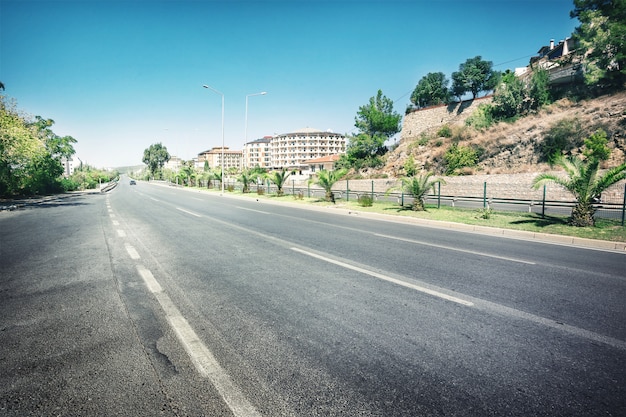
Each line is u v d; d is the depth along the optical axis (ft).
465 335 10.90
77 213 51.67
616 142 72.28
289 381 8.27
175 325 11.40
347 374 8.60
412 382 8.29
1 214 51.49
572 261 21.81
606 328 11.55
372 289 15.53
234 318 12.07
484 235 32.89
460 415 7.11
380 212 50.80
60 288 15.25
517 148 92.68
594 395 7.82
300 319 12.03
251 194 103.96
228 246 25.61
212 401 7.50
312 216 48.83
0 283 15.97
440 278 17.42
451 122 149.48
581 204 35.70
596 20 89.81
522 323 11.89
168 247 25.05
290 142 407.23
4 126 72.69
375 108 173.78
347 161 167.53
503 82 124.67
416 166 117.19
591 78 91.81
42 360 9.06
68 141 133.49
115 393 7.72
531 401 7.59
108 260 20.81
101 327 11.18
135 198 93.25
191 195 108.99
